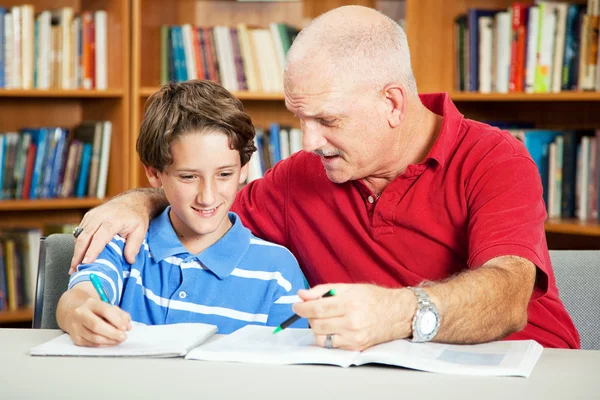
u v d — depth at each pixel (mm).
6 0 3215
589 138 2744
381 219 1535
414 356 1044
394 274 1550
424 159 1515
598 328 1605
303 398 899
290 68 1413
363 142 1445
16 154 3084
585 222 2689
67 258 1573
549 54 2762
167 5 3240
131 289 1482
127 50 3086
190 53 3145
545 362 1084
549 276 1438
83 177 3170
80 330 1113
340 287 1097
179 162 1455
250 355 1058
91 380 967
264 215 1699
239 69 3176
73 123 3371
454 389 939
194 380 967
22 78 3029
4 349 1123
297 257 1693
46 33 3057
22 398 899
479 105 3152
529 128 3018
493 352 1104
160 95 1524
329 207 1609
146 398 899
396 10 3311
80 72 3121
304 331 1212
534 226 1354
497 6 3018
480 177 1448
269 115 3451
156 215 1595
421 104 1548
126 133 3105
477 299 1147
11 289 3084
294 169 1662
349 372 1008
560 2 2916
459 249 1501
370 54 1411
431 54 2984
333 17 1442
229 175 1496
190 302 1508
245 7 3412
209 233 1536
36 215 3332
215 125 1455
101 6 3170
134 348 1090
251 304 1535
